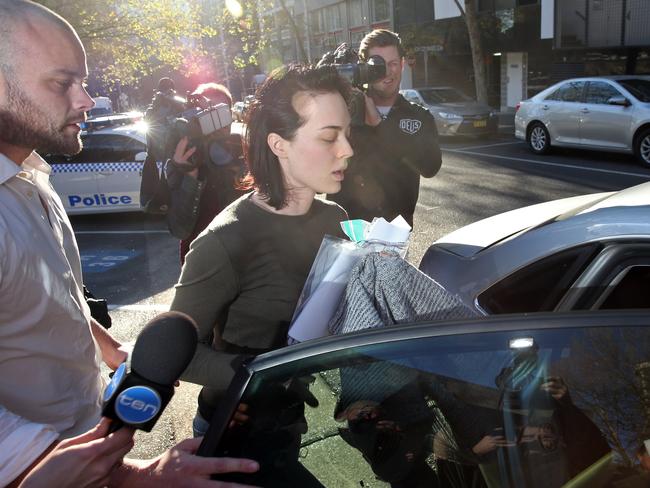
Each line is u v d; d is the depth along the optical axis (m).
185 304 1.59
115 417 1.07
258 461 1.20
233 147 2.89
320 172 1.58
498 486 1.12
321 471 1.18
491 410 1.16
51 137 1.47
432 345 1.22
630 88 10.38
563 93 11.54
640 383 1.13
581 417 1.12
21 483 1.11
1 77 1.40
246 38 20.73
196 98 3.22
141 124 8.86
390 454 1.18
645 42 17.33
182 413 3.59
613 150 10.56
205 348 1.61
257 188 1.65
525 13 20.31
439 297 1.52
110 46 16.22
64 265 1.55
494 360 1.18
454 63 24.02
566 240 2.26
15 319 1.42
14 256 1.40
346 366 1.24
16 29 1.39
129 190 8.59
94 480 1.12
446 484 1.14
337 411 1.22
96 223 8.88
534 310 2.31
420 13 25.41
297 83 1.54
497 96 22.89
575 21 18.98
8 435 1.18
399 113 3.17
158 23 15.87
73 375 1.57
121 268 6.70
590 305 2.12
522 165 11.21
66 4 14.47
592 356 1.16
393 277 1.51
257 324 1.66
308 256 1.68
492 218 3.18
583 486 1.08
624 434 1.10
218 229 1.59
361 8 29.97
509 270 2.42
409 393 1.20
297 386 1.24
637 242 2.05
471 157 12.79
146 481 1.20
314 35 34.62
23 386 1.47
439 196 8.98
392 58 3.13
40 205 1.54
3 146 1.48
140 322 5.12
